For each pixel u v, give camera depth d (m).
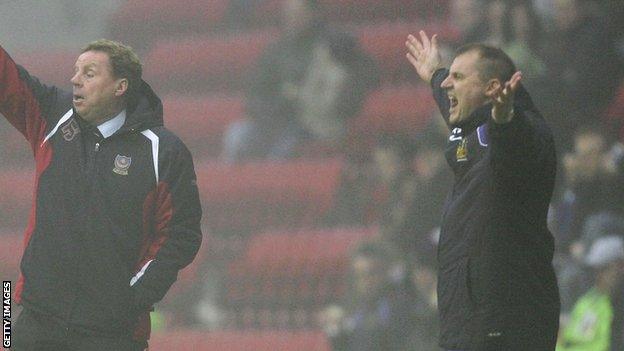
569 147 42.84
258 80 53.06
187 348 41.62
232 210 49.84
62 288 20.56
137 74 21.27
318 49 52.62
